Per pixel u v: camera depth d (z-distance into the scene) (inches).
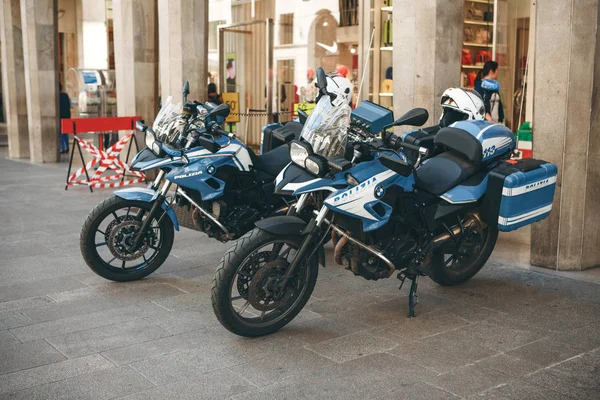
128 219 222.8
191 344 169.8
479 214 198.1
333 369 154.6
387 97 449.4
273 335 175.5
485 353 163.2
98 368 155.8
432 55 263.7
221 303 166.1
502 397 140.4
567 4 219.1
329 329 179.6
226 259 166.2
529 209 193.5
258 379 149.6
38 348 167.6
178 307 197.5
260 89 530.6
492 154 194.2
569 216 230.7
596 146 230.8
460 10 267.6
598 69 225.8
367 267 180.9
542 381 147.9
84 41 821.9
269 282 169.8
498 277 225.9
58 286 217.8
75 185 423.2
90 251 215.9
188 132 219.8
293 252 178.9
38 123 534.3
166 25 376.5
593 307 196.5
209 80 575.5
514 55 426.6
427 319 186.9
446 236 193.9
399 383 147.2
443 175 192.5
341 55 469.7
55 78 537.3
